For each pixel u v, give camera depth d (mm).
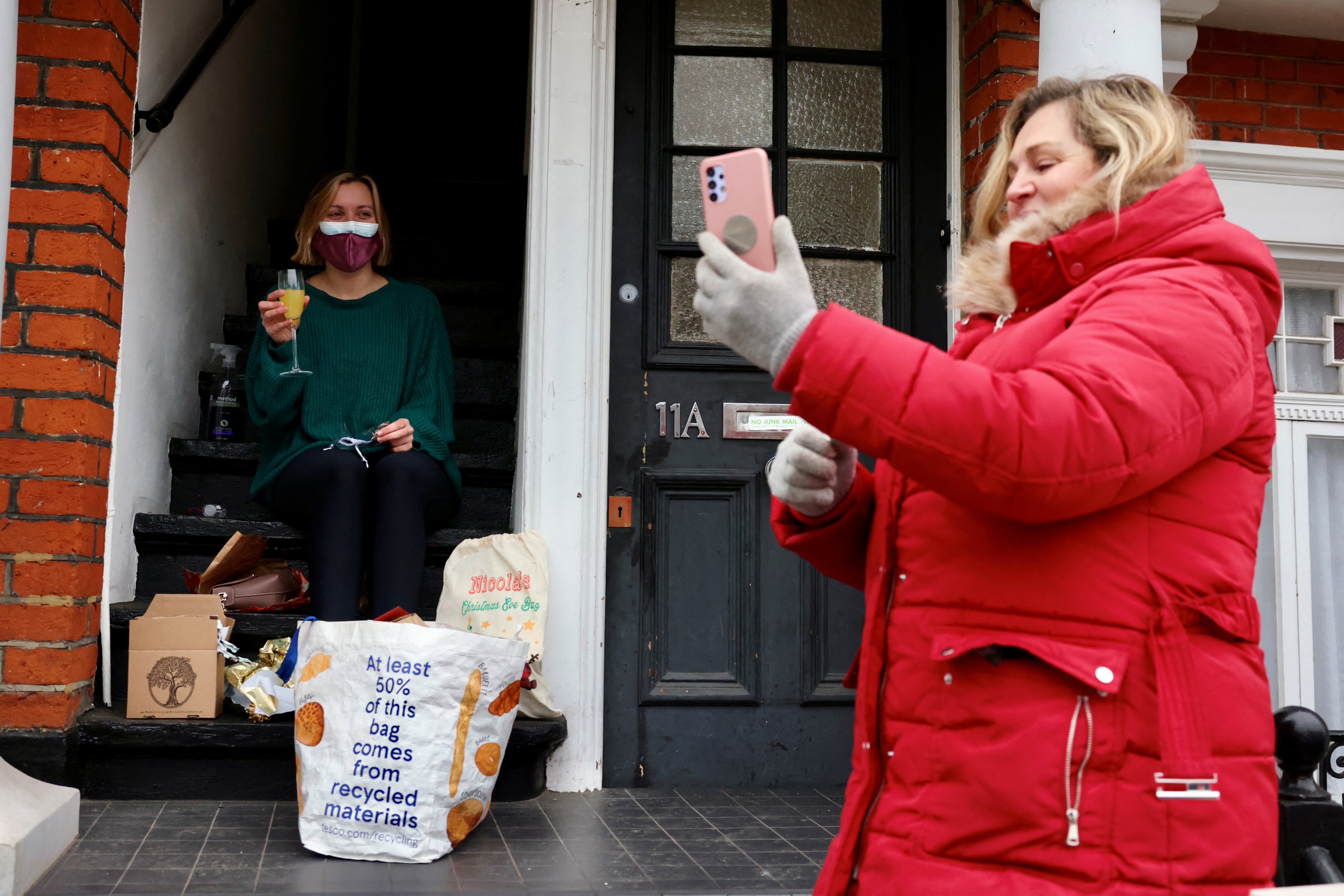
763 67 3664
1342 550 3957
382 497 3287
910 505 1247
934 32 3725
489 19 6586
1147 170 1198
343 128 6391
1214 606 1110
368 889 2295
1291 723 1691
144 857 2445
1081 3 2854
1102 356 1021
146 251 3613
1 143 2426
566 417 3389
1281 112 3945
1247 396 1080
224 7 4355
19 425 2900
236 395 4105
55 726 2852
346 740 2531
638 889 2348
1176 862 1062
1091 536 1110
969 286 1341
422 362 3701
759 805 3148
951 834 1122
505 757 3121
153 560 3592
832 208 3658
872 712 1253
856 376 1013
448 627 3016
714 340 3582
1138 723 1083
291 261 5059
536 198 3457
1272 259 1181
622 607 3438
